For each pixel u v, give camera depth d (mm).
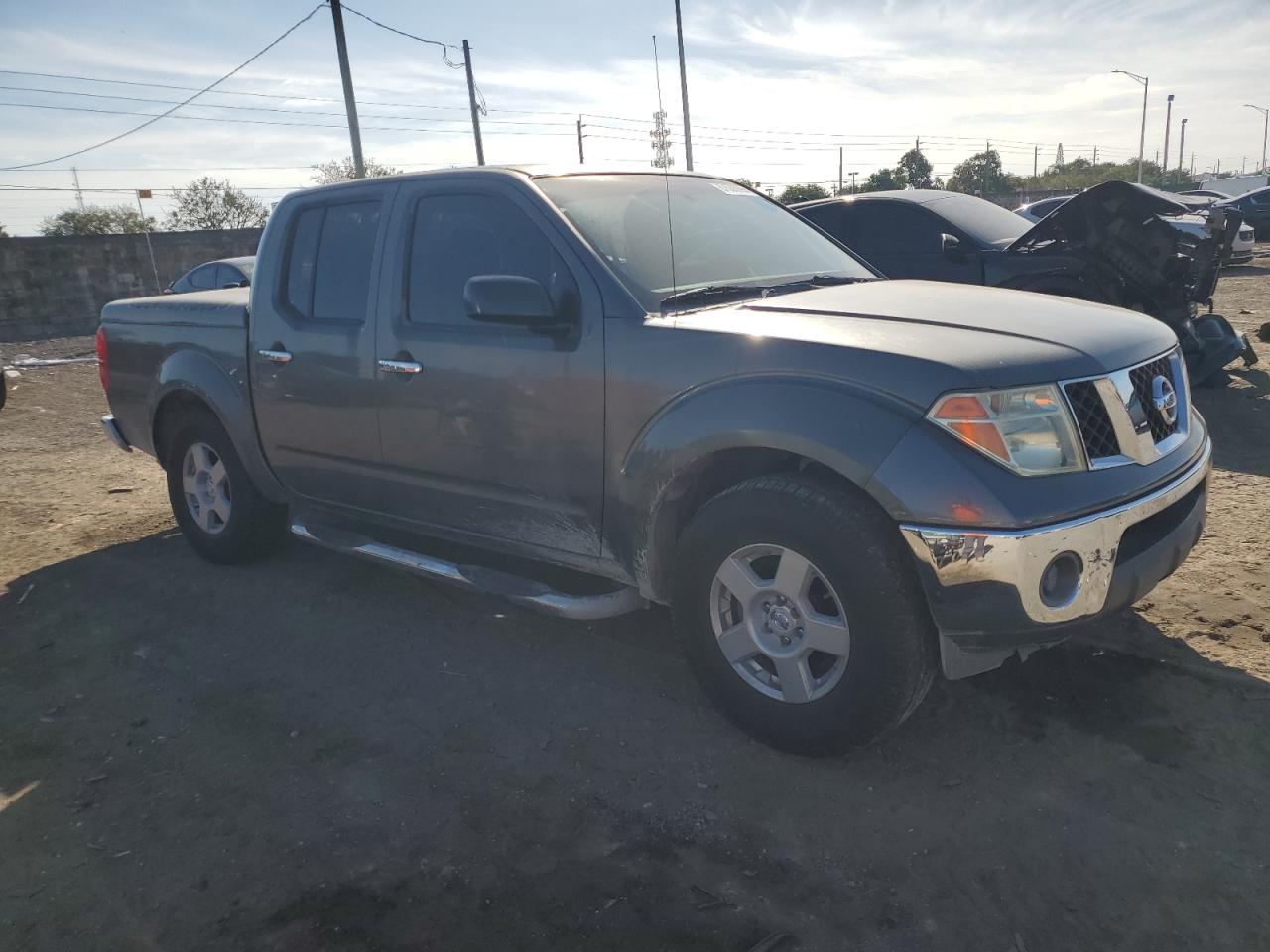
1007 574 2461
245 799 2891
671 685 3465
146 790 2965
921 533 2492
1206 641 3512
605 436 3105
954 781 2793
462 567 3680
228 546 4754
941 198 8633
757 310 3084
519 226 3391
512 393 3316
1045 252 7758
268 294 4223
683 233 3613
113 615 4355
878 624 2613
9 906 2475
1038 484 2504
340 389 3912
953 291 3428
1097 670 3350
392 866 2555
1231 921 2227
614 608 3283
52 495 6535
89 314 23469
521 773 2963
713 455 2920
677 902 2375
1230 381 7988
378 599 4383
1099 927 2234
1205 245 8008
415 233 3699
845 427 2580
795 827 2639
